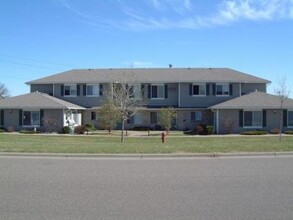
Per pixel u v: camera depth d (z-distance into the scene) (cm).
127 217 741
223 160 1582
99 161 1555
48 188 1005
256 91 4462
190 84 4725
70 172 1263
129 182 1087
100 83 4816
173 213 768
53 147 1922
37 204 838
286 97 4119
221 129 4159
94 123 4838
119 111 3888
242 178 1145
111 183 1073
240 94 4703
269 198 888
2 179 1134
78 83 4850
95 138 3169
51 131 4262
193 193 945
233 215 753
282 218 732
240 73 4959
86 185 1045
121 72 5006
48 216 746
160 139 3006
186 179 1132
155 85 4797
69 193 945
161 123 4200
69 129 4075
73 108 4425
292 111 4156
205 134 3906
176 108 4569
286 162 1509
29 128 4347
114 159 1622
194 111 4666
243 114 4166
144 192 956
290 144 2111
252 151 1789
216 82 4688
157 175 1204
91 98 4841
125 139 3022
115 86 4253
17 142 2341
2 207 812
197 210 790
